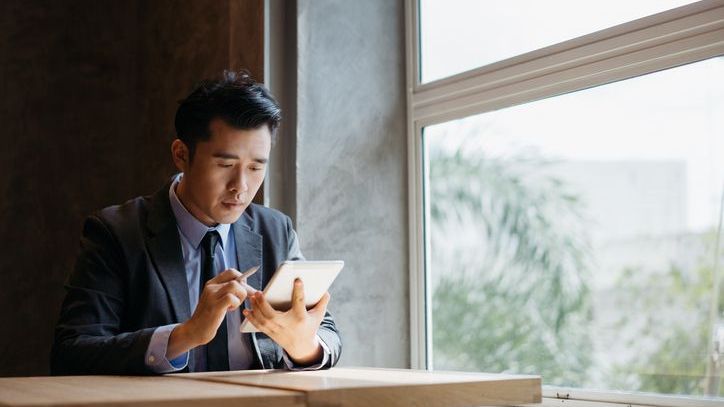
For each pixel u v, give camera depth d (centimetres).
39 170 329
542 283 245
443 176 278
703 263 206
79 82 339
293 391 130
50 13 336
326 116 275
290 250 223
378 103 286
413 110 288
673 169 214
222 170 192
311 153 271
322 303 183
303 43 273
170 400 117
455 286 271
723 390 200
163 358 170
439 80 279
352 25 284
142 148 340
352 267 274
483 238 263
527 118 252
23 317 321
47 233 328
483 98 263
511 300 253
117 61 347
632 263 222
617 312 225
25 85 329
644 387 217
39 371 322
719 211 203
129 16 349
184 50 319
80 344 178
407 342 282
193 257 207
